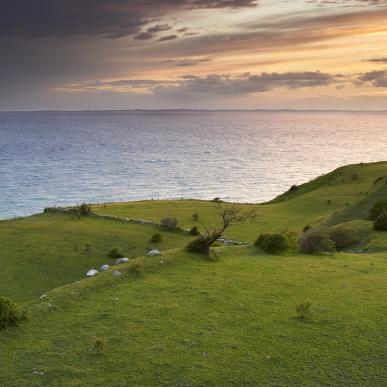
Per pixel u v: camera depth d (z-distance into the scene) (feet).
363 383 59.26
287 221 270.26
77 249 177.78
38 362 61.31
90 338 68.39
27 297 128.98
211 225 256.52
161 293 87.66
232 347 67.21
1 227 211.00
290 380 59.36
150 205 311.47
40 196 621.72
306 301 86.94
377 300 88.94
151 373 59.62
